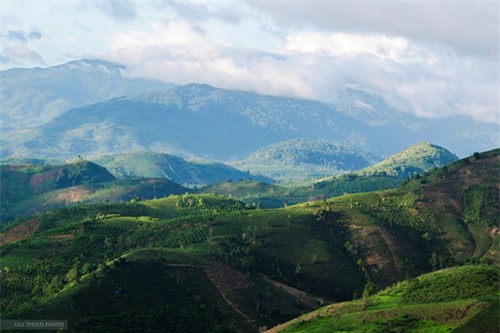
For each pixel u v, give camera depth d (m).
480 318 160.38
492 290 190.62
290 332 193.62
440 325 166.12
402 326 171.50
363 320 183.00
